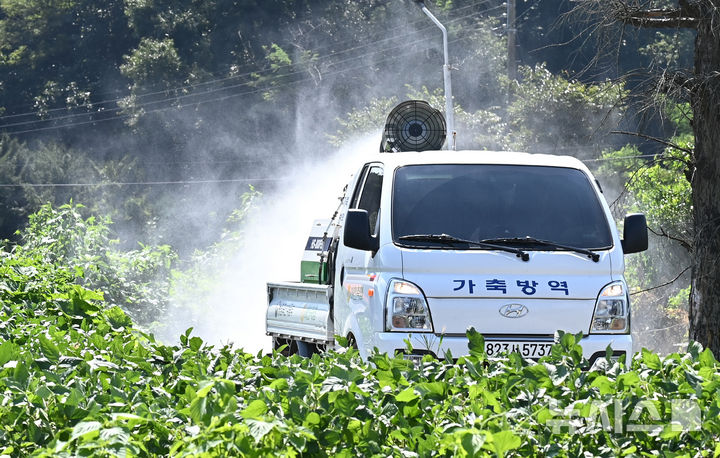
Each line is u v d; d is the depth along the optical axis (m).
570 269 18.58
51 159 132.50
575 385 10.75
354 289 19.77
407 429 9.35
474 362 11.88
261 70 136.62
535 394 10.36
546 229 19.08
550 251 18.75
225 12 143.00
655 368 11.38
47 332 14.71
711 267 25.72
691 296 26.30
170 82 135.62
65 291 21.47
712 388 10.39
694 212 26.33
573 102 84.25
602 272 18.72
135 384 11.51
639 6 27.23
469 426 9.27
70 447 8.59
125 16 147.38
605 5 27.23
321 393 9.79
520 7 127.50
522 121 88.19
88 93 143.75
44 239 35.16
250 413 8.69
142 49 136.50
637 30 28.23
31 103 149.38
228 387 9.02
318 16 141.88
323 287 22.30
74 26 153.38
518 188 19.56
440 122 25.48
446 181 19.53
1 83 151.38
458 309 18.06
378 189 20.11
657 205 41.44
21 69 152.62
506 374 11.00
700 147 25.92
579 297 18.42
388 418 9.68
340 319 20.86
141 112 134.88
